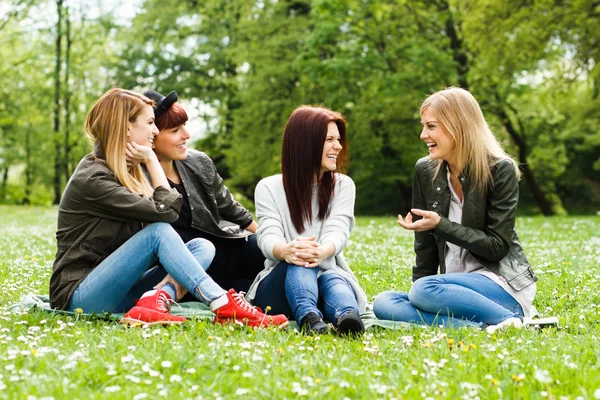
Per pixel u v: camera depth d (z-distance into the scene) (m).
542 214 29.61
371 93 27.81
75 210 4.47
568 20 21.00
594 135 32.88
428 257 5.02
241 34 31.97
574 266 7.68
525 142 30.75
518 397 2.85
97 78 38.59
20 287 6.05
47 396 2.72
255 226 5.52
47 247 10.58
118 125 4.45
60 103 39.31
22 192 41.91
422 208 4.97
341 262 4.80
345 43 26.08
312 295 4.29
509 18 21.70
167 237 4.31
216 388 2.97
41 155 39.88
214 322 4.27
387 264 8.03
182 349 3.41
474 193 4.58
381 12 24.61
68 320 4.23
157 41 33.31
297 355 3.47
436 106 4.61
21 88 38.41
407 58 25.59
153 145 4.83
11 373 3.02
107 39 37.47
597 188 35.44
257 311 4.30
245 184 35.03
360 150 30.56
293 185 4.68
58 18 36.31
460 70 26.25
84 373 3.04
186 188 5.01
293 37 29.11
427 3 25.94
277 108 30.69
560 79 23.42
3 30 38.78
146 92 4.97
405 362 3.38
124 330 4.00
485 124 4.70
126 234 4.57
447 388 2.96
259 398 2.82
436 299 4.45
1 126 39.62
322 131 4.62
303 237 4.63
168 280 4.51
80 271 4.48
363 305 4.75
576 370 3.21
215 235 5.11
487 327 4.27
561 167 34.50
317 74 25.61
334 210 4.76
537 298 5.69
